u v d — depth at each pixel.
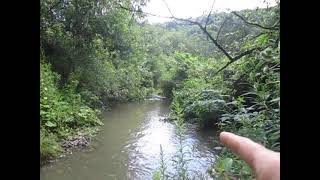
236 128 4.01
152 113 13.73
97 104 13.45
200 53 13.24
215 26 5.18
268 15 4.50
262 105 3.15
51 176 6.33
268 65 3.63
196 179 5.33
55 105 8.94
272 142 2.52
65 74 12.12
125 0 8.92
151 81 21.09
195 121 9.21
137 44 17.66
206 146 7.67
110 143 8.54
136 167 6.88
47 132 7.75
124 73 16.84
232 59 4.01
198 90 7.96
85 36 12.66
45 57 11.40
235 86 5.28
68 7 11.72
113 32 13.80
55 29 11.86
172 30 23.67
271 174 0.34
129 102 17.19
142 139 9.01
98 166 6.90
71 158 7.24
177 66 16.47
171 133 9.68
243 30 4.97
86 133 9.19
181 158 4.52
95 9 11.93
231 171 3.14
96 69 13.41
